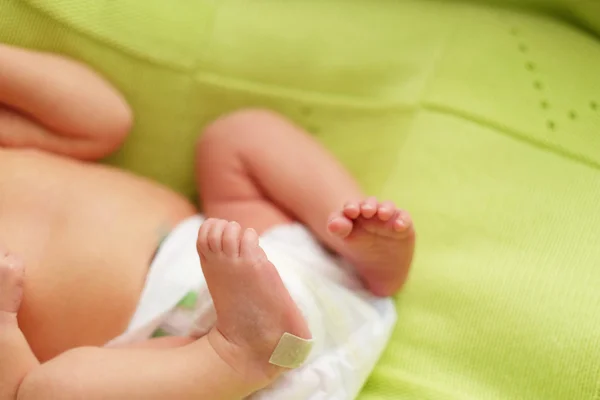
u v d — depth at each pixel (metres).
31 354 0.86
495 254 1.02
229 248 0.81
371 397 0.98
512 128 1.09
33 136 1.02
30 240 0.92
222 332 0.85
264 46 1.12
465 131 1.10
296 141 1.04
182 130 1.14
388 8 1.18
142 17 1.06
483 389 0.96
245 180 1.04
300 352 0.84
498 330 0.97
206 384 0.83
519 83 1.11
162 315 0.91
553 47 1.14
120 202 0.97
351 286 0.99
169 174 1.16
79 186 0.97
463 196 1.07
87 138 1.03
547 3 1.19
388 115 1.13
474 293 1.00
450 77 1.13
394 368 1.01
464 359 0.99
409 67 1.14
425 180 1.10
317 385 0.91
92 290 0.91
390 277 0.96
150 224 0.96
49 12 1.01
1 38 1.01
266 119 1.06
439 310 1.02
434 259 1.05
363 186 1.13
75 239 0.92
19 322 0.90
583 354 0.92
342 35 1.14
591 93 1.10
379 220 0.84
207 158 1.06
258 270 0.82
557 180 1.05
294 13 1.15
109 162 1.13
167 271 0.92
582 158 1.06
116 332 0.92
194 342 0.87
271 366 0.85
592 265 0.97
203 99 1.13
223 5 1.13
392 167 1.12
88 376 0.82
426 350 1.01
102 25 1.04
